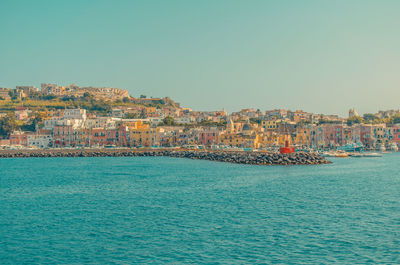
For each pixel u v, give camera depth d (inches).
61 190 3713.1
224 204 2923.2
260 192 3484.3
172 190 3634.4
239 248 1904.5
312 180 4377.5
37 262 1772.9
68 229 2266.2
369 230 2181.3
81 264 1740.9
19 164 7263.8
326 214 2568.9
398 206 2824.8
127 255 1834.4
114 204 2967.5
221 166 6456.7
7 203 3053.6
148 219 2469.2
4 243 2028.8
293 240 2016.5
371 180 4377.5
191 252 1859.0
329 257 1779.0
